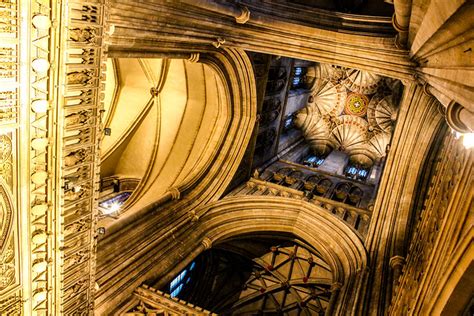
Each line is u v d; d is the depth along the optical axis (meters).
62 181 6.05
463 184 4.45
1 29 4.48
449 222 4.84
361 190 16.31
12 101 4.84
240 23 10.14
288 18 11.02
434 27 4.93
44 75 5.18
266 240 14.98
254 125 14.36
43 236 6.02
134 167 16.62
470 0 2.97
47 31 5.01
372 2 14.83
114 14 6.17
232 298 15.76
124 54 7.56
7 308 5.73
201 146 14.18
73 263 7.00
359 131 24.06
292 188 15.58
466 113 4.64
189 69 13.34
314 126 24.36
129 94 15.74
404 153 12.00
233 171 13.91
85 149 6.50
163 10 7.13
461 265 4.16
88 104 6.17
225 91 13.27
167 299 9.17
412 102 10.98
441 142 11.55
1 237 5.32
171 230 11.26
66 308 7.09
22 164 5.33
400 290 7.55
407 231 11.62
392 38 10.06
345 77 22.89
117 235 9.85
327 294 14.65
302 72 21.75
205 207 12.98
